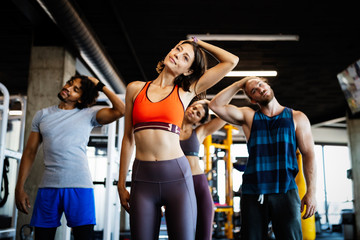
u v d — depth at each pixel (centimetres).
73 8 437
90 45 526
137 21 602
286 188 220
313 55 754
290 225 217
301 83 944
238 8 556
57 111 228
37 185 481
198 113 326
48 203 209
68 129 221
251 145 238
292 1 535
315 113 1259
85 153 227
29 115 523
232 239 897
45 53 546
